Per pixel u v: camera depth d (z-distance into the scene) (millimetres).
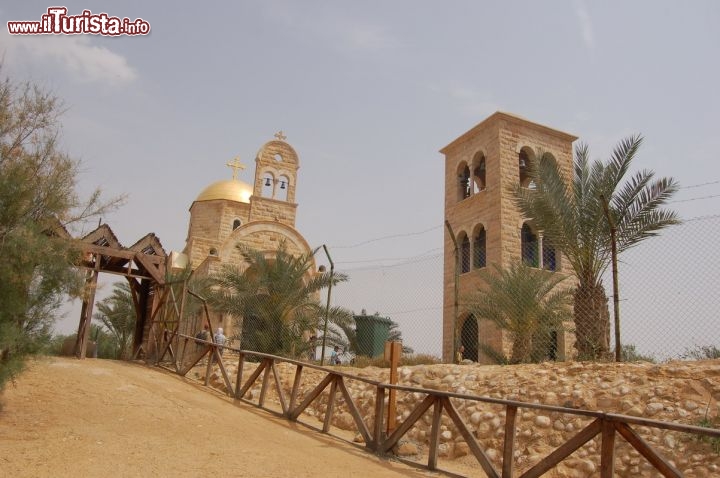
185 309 19625
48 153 10719
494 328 23922
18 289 9352
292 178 35156
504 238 26391
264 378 12961
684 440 8273
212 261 29438
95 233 19594
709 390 8992
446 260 29859
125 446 7578
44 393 10875
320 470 7422
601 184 15156
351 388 14070
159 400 11594
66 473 6086
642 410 9156
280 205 34031
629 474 8281
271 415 11961
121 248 19953
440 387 12406
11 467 6148
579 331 14422
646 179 14625
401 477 7695
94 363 16516
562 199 15445
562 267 25578
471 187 30031
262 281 21922
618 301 11727
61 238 10461
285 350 20547
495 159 28156
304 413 14203
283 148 35469
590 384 10297
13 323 9227
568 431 9531
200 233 40531
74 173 10984
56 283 9891
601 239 14625
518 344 16156
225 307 22156
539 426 9867
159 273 20297
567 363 12023
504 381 11539
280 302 21125
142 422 9453
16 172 9664
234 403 12875
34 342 9562
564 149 29969
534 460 9164
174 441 8203
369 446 9680
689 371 9719
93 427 8688
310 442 9586
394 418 10031
